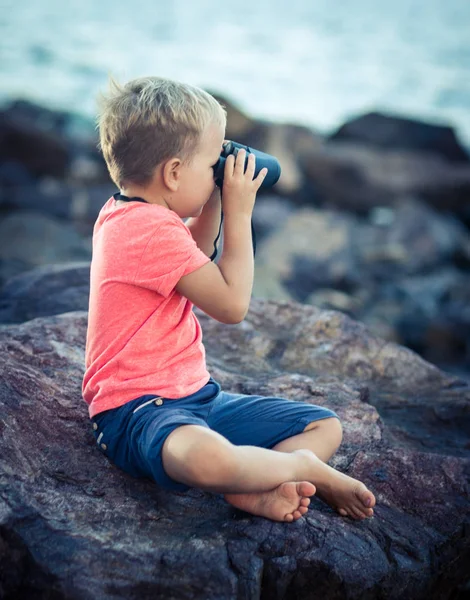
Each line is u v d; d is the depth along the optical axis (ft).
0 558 5.88
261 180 6.81
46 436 6.95
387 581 6.39
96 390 6.63
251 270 6.66
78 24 182.39
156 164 6.44
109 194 38.50
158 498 6.68
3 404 6.96
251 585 5.84
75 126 53.31
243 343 9.81
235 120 45.24
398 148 50.39
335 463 7.48
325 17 242.78
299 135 46.06
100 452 6.97
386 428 8.71
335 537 6.45
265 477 6.23
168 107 6.35
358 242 34.19
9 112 52.85
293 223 34.58
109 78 6.77
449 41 171.53
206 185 6.68
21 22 173.99
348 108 94.53
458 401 9.25
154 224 6.41
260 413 6.94
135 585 5.72
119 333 6.50
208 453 5.95
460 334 25.75
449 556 6.93
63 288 11.30
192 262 6.40
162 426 6.17
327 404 8.25
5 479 6.31
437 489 7.31
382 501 7.16
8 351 8.09
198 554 5.97
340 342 10.03
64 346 8.50
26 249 25.73
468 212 43.19
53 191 38.75
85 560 5.79
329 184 43.37
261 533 6.27
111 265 6.49
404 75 121.80
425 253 33.37
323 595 6.29
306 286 28.89
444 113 91.25
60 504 6.31
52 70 104.99
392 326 26.17
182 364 6.70
